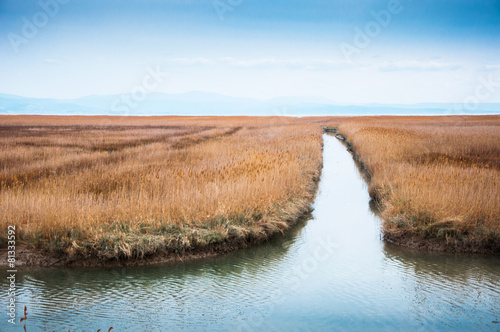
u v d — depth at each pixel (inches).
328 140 1845.5
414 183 515.8
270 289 326.0
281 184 564.1
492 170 599.8
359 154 1139.3
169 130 2100.1
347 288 326.3
